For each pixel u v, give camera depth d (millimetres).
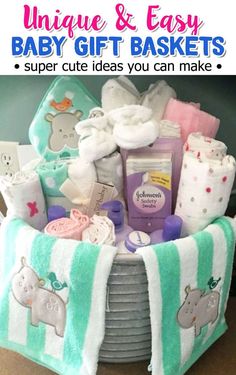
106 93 753
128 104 746
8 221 664
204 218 659
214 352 736
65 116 752
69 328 625
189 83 832
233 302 829
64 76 740
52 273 600
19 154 880
